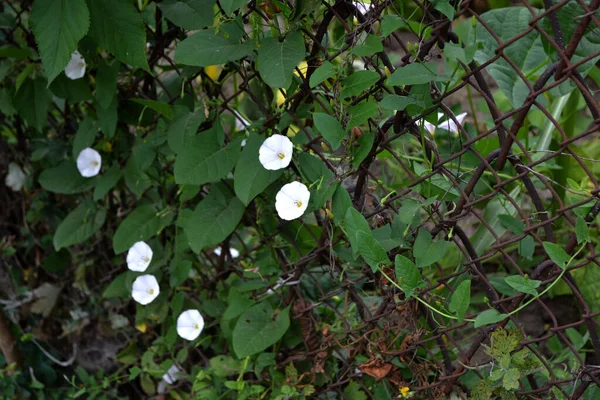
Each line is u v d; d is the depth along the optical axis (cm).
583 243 71
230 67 86
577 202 70
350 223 75
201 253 101
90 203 103
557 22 68
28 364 113
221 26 79
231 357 93
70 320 112
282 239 90
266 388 92
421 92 74
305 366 90
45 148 106
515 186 103
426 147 78
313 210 80
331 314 92
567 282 72
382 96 78
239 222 92
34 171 110
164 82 95
